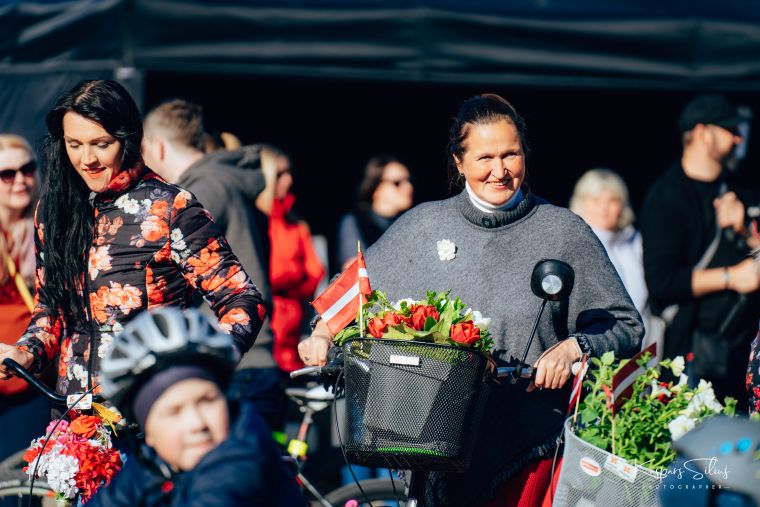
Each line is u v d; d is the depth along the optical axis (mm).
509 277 7984
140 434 7695
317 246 16562
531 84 13984
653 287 12484
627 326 7957
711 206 12602
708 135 12570
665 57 14109
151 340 5320
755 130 17281
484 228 8062
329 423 13445
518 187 8047
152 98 17062
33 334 8195
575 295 8000
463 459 7113
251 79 17438
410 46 13711
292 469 11148
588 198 14125
